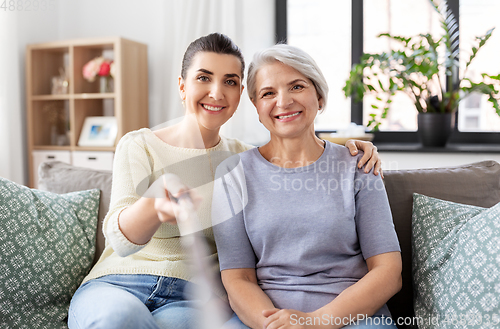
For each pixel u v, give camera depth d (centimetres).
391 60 247
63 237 124
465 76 268
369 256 109
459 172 136
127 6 318
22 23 305
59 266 119
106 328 90
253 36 288
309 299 105
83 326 95
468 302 98
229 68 116
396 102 283
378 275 103
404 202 131
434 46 237
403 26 281
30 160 301
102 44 281
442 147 250
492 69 265
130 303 95
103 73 286
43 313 114
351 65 289
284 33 296
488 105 271
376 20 284
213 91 115
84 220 133
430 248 116
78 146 295
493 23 264
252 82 121
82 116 302
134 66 291
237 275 110
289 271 111
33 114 300
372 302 99
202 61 115
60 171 152
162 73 307
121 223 96
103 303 96
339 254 112
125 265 112
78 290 113
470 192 131
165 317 99
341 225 110
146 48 304
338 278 109
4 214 114
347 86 251
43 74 307
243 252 113
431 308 108
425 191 132
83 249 128
